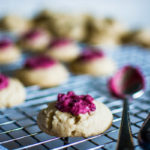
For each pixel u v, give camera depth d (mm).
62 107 280
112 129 281
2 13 685
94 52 432
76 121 276
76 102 279
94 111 283
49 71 395
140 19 719
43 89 369
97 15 688
